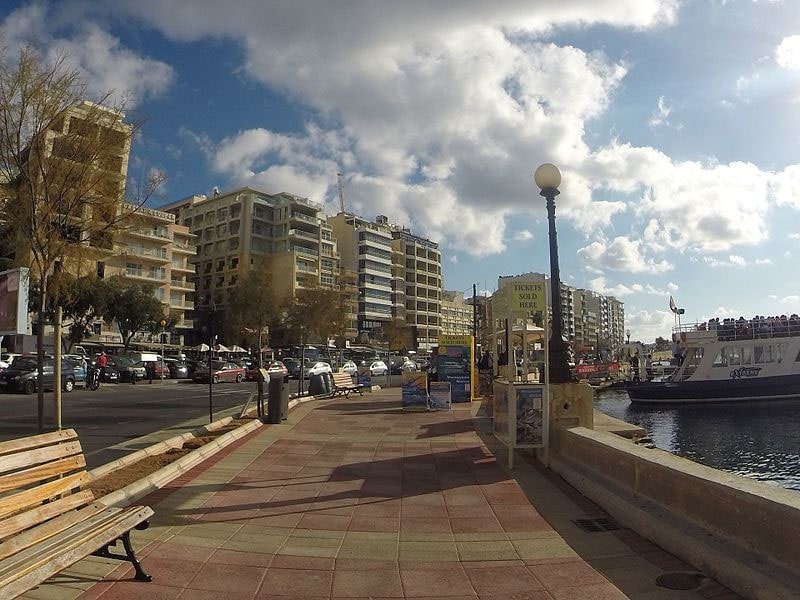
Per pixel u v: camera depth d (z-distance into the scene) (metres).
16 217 8.38
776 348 34.97
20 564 3.57
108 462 9.41
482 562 5.07
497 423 10.09
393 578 4.71
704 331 36.75
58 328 8.62
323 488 7.72
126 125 8.98
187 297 90.69
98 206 8.79
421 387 17.42
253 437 11.94
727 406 34.94
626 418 32.50
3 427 14.23
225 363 40.91
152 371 41.09
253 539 5.63
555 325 10.29
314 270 94.56
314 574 4.79
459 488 7.77
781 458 21.31
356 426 13.77
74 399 23.59
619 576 4.69
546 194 10.45
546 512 6.63
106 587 4.39
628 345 86.94
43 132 8.12
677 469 5.66
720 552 4.59
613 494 6.57
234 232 93.88
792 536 4.13
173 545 5.38
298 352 65.69
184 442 11.06
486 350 30.69
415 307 119.75
